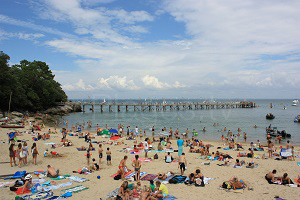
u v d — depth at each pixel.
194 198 12.11
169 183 14.40
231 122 63.22
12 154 17.33
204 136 41.34
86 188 13.17
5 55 60.84
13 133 27.45
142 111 105.56
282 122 63.47
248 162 19.98
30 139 30.27
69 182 14.16
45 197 11.55
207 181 14.79
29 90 73.88
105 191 12.80
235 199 12.02
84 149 24.94
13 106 65.44
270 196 12.41
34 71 78.50
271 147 22.78
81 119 71.12
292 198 12.11
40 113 74.38
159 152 24.27
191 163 19.62
